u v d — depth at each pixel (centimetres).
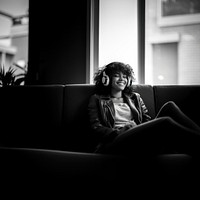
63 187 70
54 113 161
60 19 233
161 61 244
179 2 256
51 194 69
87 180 71
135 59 227
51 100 163
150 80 233
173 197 65
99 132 135
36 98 163
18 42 315
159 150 100
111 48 232
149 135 97
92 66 230
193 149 86
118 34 230
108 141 128
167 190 67
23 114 160
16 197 71
